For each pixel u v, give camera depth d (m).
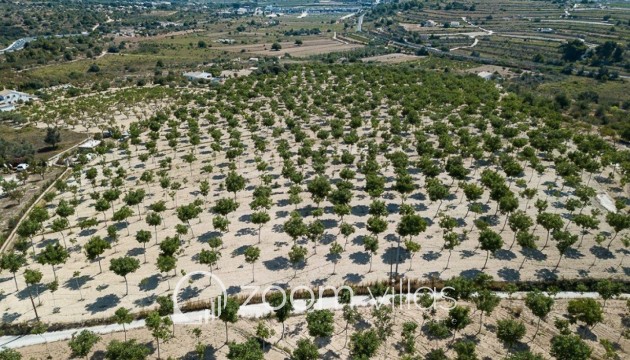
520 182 109.56
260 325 65.06
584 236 92.12
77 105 183.88
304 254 80.44
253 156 134.25
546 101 173.50
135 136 141.88
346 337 67.31
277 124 162.12
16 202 109.69
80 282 79.81
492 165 124.94
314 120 164.12
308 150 122.06
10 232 95.81
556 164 118.69
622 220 85.69
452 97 168.25
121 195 111.50
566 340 59.44
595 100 189.88
